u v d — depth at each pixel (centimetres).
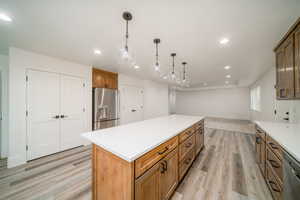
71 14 133
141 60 289
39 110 252
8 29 163
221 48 219
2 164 228
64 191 162
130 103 471
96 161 128
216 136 419
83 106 325
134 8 123
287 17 134
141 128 178
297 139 130
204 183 178
